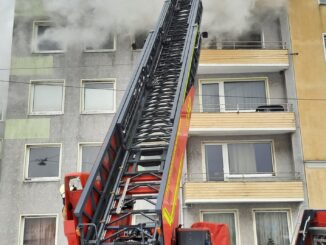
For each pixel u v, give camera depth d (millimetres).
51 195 13719
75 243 5941
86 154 14297
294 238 7250
